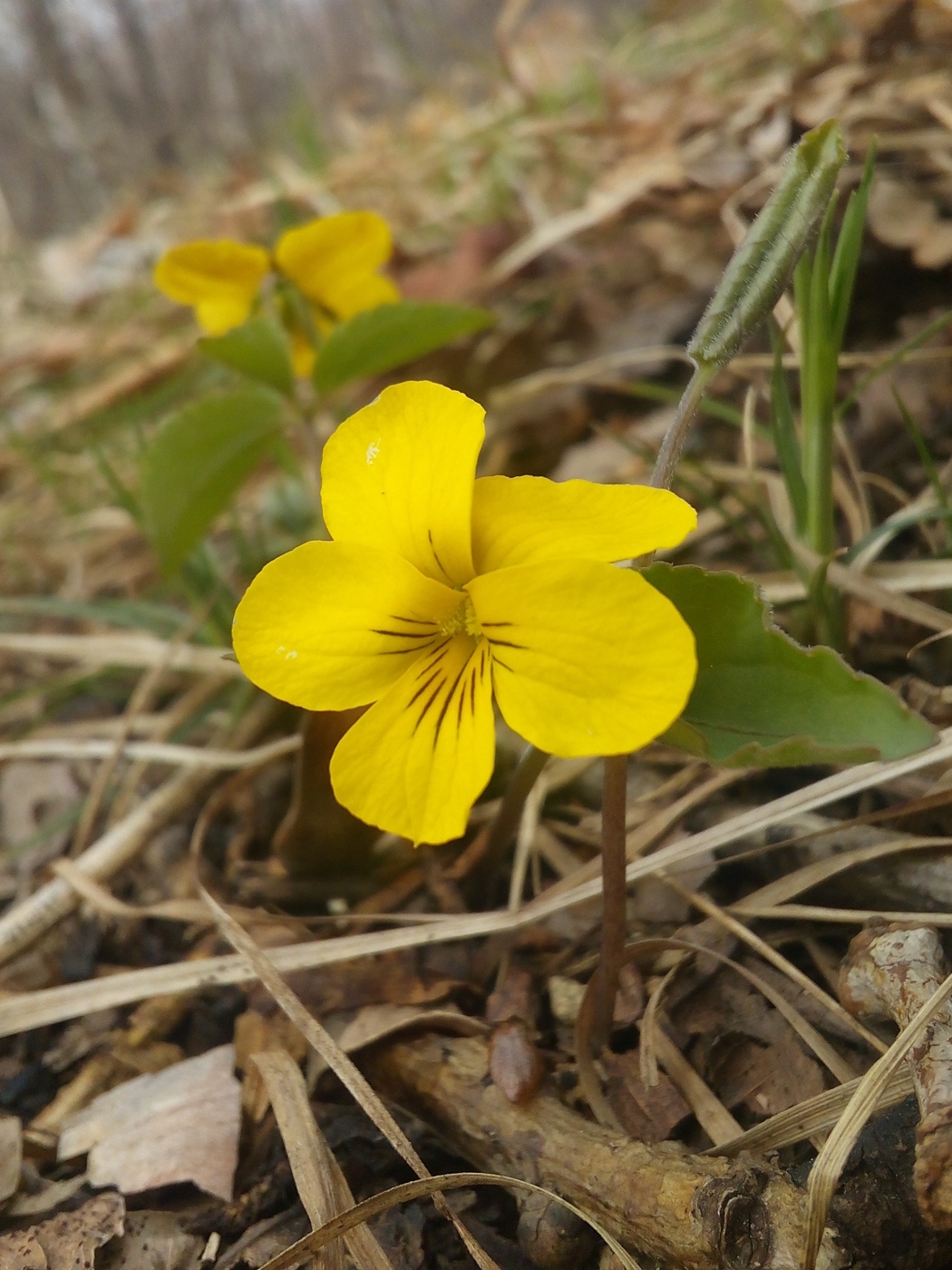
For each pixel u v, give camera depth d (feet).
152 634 0.41
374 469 0.17
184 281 0.34
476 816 0.26
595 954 0.23
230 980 0.23
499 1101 0.19
